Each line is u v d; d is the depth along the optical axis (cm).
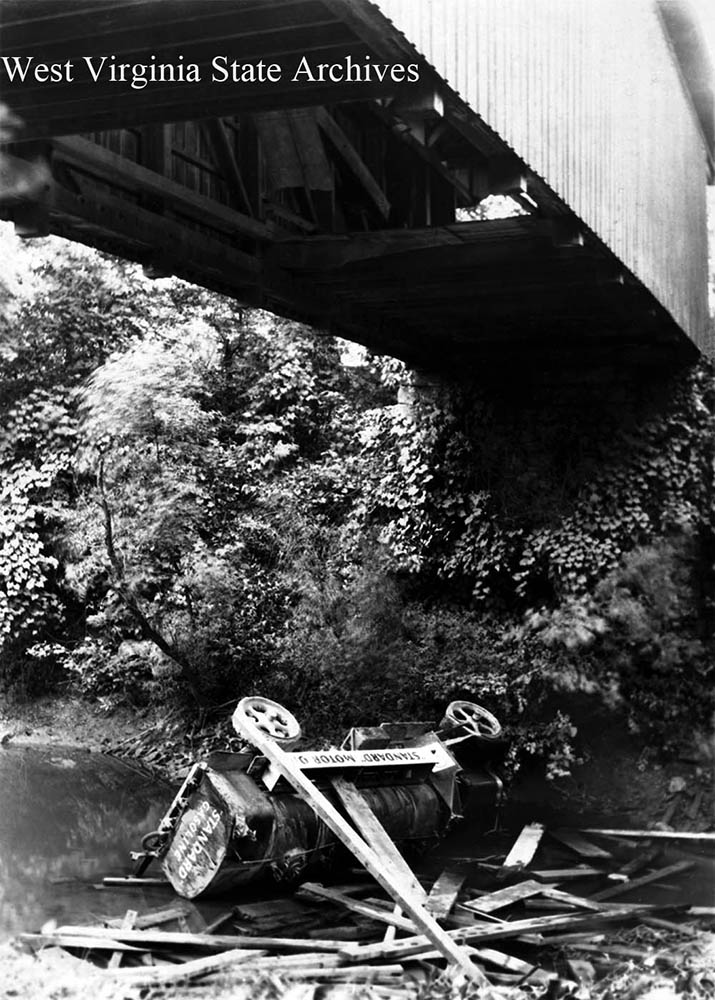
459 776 1002
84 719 1501
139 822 1066
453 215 1076
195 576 1380
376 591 1373
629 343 1361
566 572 1324
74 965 673
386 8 563
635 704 1198
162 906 808
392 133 1008
